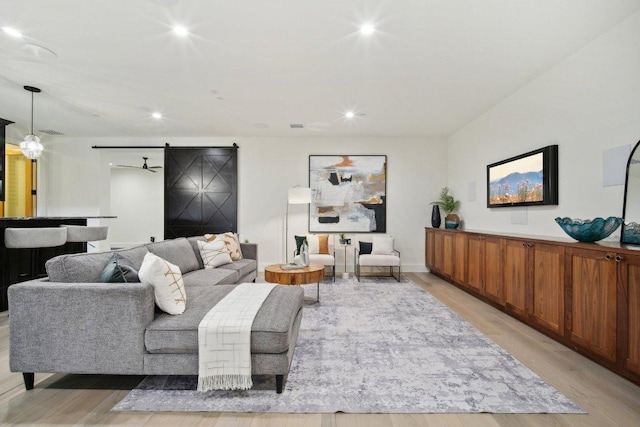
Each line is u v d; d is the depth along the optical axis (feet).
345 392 5.99
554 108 9.98
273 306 6.66
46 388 6.14
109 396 5.88
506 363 7.16
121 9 7.16
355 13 7.30
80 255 6.83
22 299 5.80
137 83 11.29
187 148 19.29
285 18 7.50
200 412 5.41
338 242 18.88
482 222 14.78
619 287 6.35
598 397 5.82
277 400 5.74
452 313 10.87
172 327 5.81
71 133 18.69
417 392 5.99
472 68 10.09
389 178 19.04
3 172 16.19
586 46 8.68
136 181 29.12
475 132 15.43
